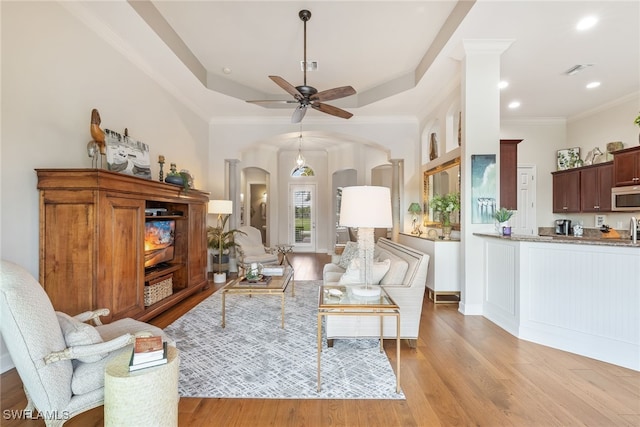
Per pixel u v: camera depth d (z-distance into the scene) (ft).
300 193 31.04
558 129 19.79
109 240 8.60
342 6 10.36
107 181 8.39
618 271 7.66
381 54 13.57
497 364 7.76
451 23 10.68
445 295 13.64
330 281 11.92
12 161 7.54
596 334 8.01
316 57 13.88
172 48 11.87
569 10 9.28
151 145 13.51
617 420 5.62
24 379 4.84
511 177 14.83
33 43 8.05
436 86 14.89
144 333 5.54
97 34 10.19
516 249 9.59
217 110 18.54
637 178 14.16
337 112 12.41
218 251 18.54
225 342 9.14
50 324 4.89
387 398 6.33
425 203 18.44
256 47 13.12
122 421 4.53
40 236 8.06
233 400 6.28
